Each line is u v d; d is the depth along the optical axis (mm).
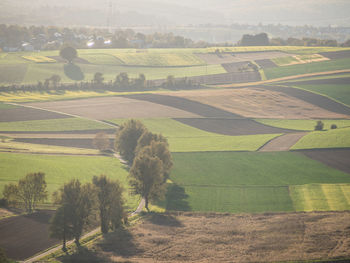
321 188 115250
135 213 104438
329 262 72125
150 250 79500
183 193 115625
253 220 96125
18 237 87875
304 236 83375
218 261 73500
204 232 88500
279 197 111062
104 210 92750
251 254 76312
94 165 138250
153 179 106688
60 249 83062
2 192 109625
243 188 118375
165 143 130875
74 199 87938
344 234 83125
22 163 133750
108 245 83062
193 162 140750
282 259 73438
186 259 75000
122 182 123438
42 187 103688
